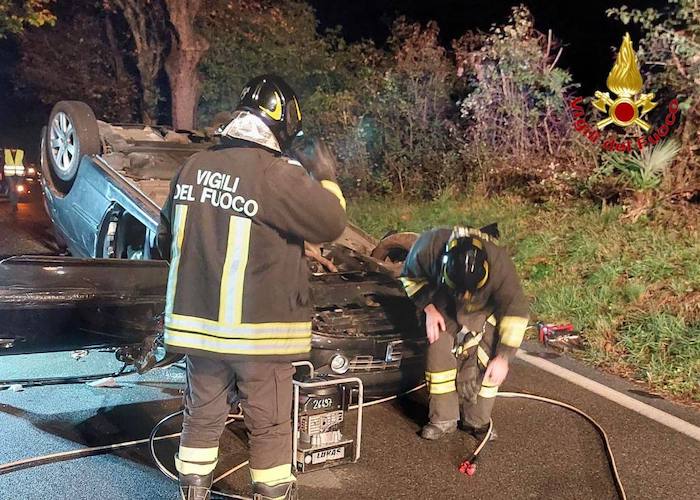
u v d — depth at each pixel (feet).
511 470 12.13
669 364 16.46
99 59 51.47
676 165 25.77
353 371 13.06
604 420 14.07
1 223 33.63
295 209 8.89
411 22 48.93
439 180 34.32
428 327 12.72
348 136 36.96
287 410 9.71
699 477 12.01
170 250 10.24
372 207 33.37
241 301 8.93
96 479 11.37
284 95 9.48
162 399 14.57
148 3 44.01
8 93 59.21
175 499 10.87
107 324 12.62
